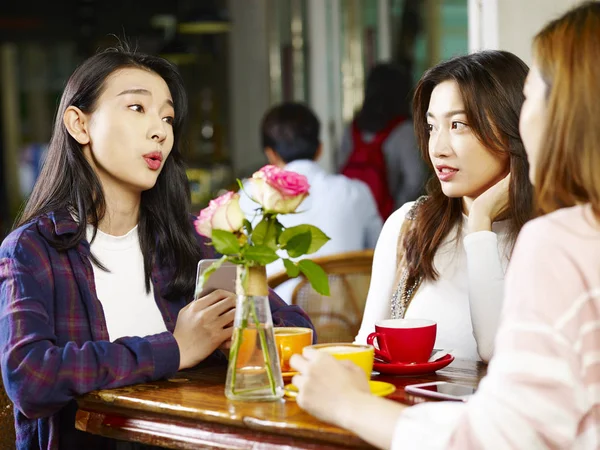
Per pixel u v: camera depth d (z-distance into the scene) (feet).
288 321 6.37
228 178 24.57
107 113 5.98
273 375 4.79
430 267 6.40
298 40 21.76
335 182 10.95
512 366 3.52
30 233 5.82
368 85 13.76
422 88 6.43
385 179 13.60
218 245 4.65
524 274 3.60
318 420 4.36
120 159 5.98
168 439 4.82
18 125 40.06
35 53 40.34
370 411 4.01
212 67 26.45
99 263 6.03
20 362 5.24
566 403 3.47
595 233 3.59
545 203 3.81
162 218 6.40
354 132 13.92
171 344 5.45
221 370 5.74
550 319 3.51
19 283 5.58
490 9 8.77
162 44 29.12
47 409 5.26
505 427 3.49
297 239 4.73
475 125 5.99
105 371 5.23
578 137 3.64
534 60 3.87
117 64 6.08
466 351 6.22
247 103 24.67
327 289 4.72
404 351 5.36
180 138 6.54
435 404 3.94
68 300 5.82
